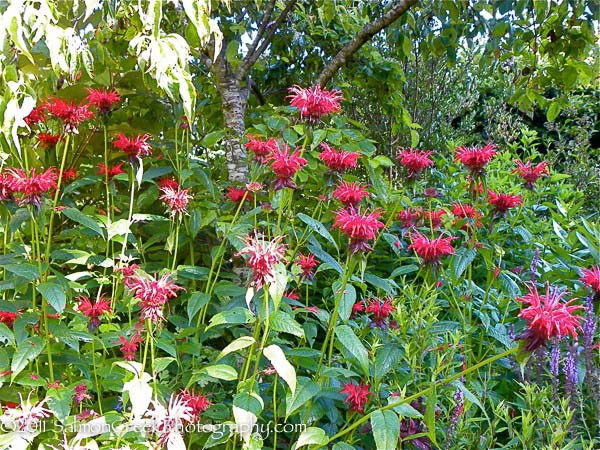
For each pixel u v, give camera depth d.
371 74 4.42
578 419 2.18
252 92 4.77
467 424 1.91
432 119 7.33
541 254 3.31
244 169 3.18
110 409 2.05
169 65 1.87
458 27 4.15
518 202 2.54
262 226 2.82
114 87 3.01
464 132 7.60
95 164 3.03
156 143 3.00
